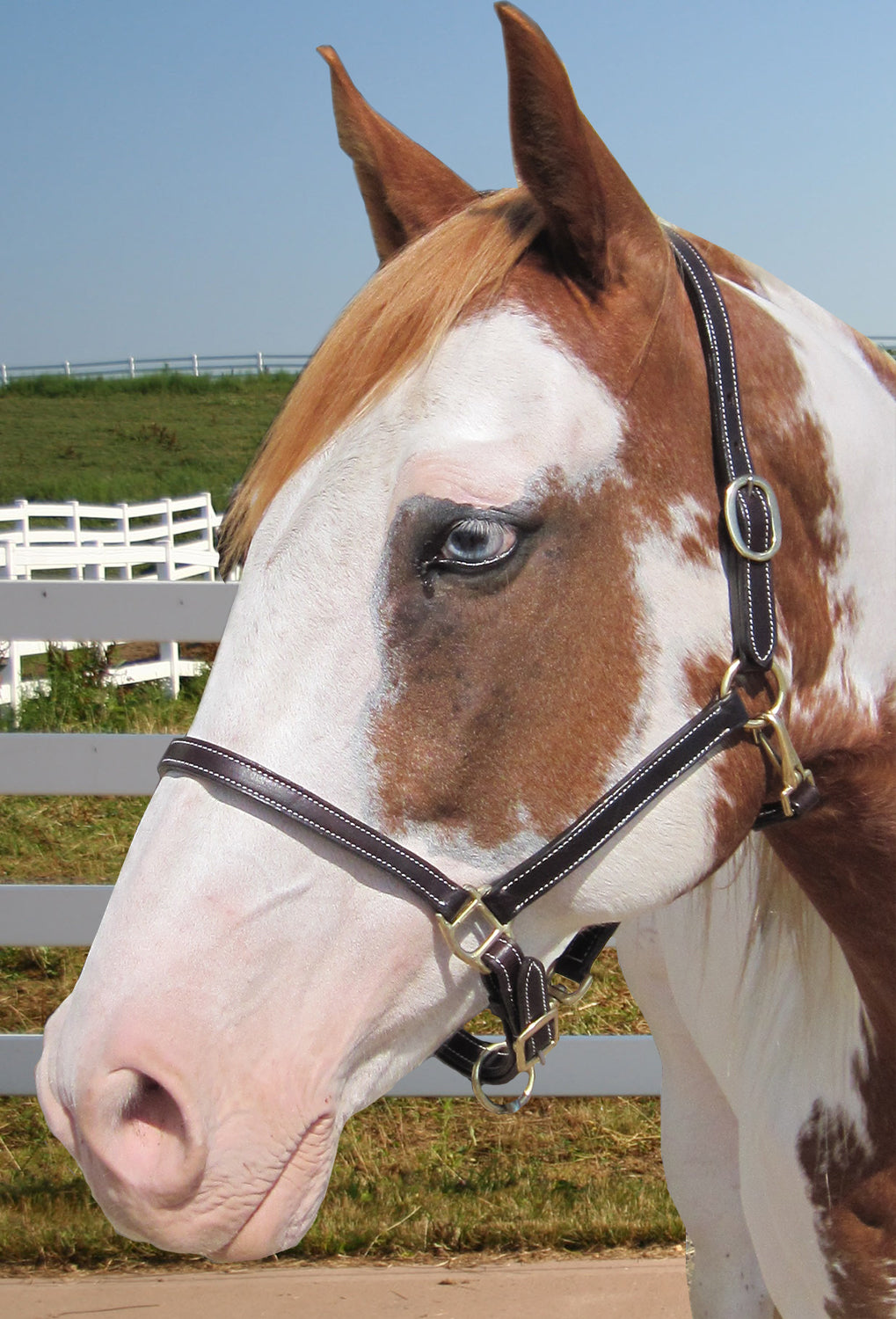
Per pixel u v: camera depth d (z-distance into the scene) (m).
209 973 1.09
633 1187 3.04
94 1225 2.89
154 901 1.11
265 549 1.18
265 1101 1.10
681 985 1.88
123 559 9.76
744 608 1.21
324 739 1.13
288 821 1.12
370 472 1.15
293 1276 2.75
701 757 1.20
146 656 9.60
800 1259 1.53
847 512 1.30
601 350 1.18
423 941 1.17
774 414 1.26
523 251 1.21
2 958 4.48
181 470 23.89
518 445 1.13
